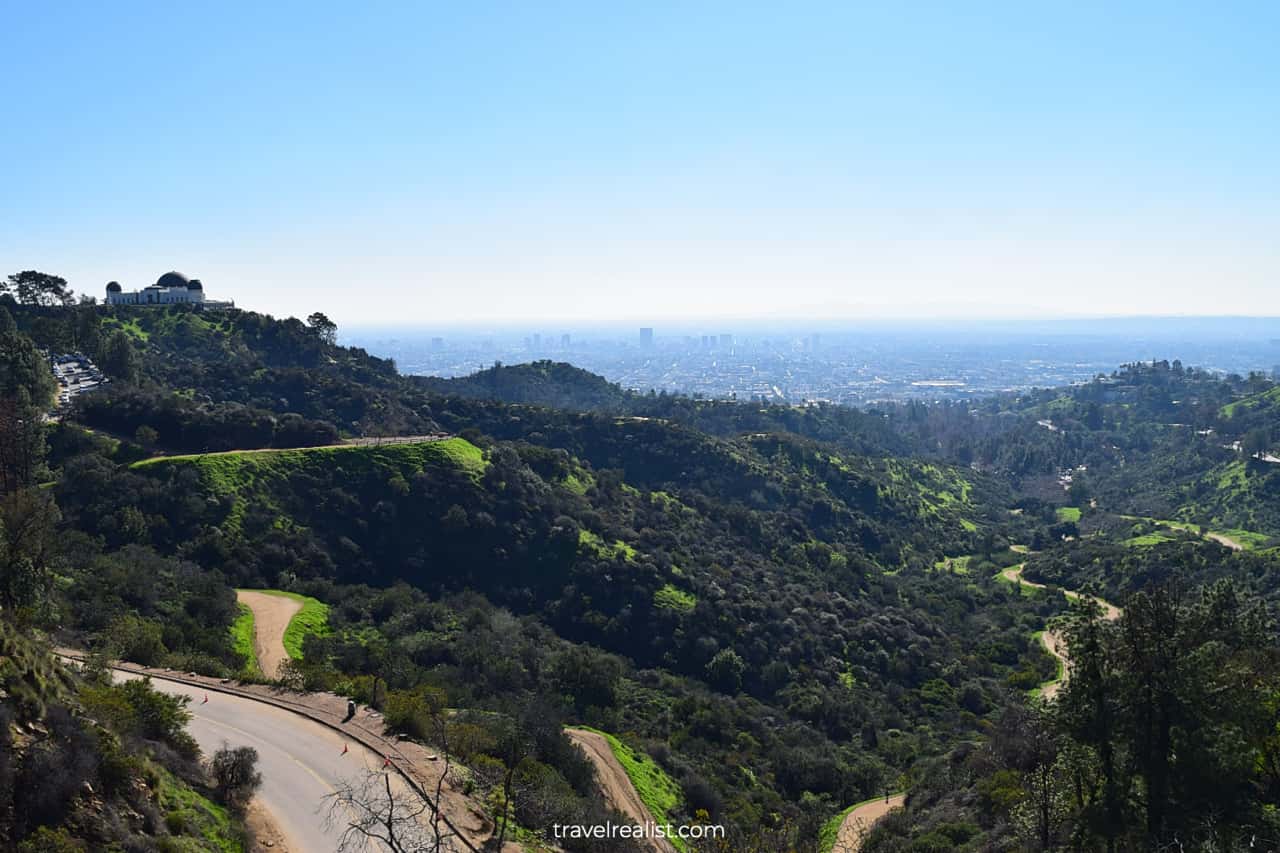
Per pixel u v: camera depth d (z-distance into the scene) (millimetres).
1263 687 21906
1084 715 20625
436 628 46531
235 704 28875
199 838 17500
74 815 14828
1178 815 19141
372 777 23016
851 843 31578
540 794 23891
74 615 34719
